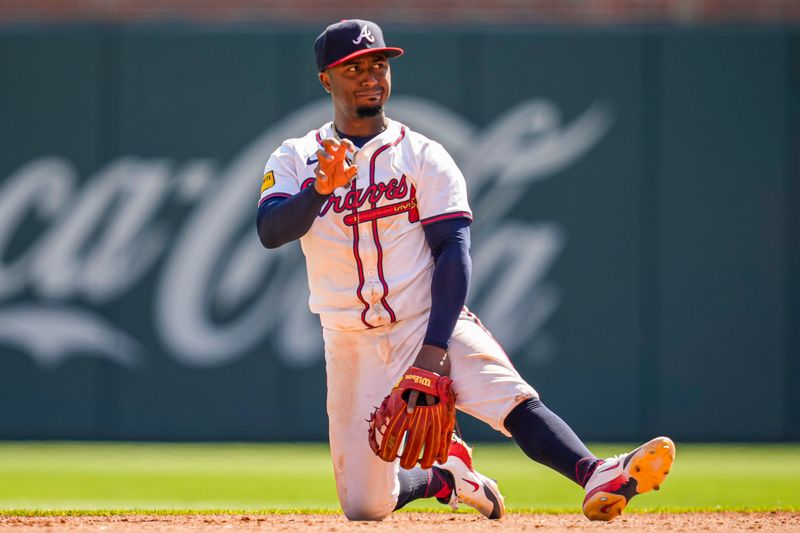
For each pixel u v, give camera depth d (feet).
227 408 116.37
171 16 126.31
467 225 43.83
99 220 117.39
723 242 115.85
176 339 116.78
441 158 44.21
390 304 44.93
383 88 44.88
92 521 48.29
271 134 117.50
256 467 100.94
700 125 116.26
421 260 45.01
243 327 116.57
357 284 44.98
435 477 50.70
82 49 117.70
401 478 49.11
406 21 125.70
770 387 115.24
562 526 46.52
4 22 126.11
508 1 125.49
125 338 116.78
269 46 117.50
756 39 115.96
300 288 116.47
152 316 116.98
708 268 115.75
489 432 120.16
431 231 43.65
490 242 116.37
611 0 125.90
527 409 43.19
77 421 116.57
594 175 116.57
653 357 115.65
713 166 116.16
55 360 116.78
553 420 43.09
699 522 52.24
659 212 116.26
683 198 116.06
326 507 73.97
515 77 117.29
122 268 117.19
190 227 117.29
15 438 116.47
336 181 40.06
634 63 116.88
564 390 115.65
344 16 125.49
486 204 116.57
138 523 47.19
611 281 115.96
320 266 45.52
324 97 117.50
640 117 116.78
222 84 117.39
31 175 117.50
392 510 49.01
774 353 115.14
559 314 115.96
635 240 116.16
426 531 42.11
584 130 116.78
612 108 116.88
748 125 116.06
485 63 117.29
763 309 115.55
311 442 116.78
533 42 117.19
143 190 117.50
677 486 89.20
